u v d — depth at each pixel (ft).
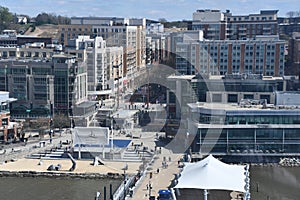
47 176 512.63
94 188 473.26
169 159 536.42
